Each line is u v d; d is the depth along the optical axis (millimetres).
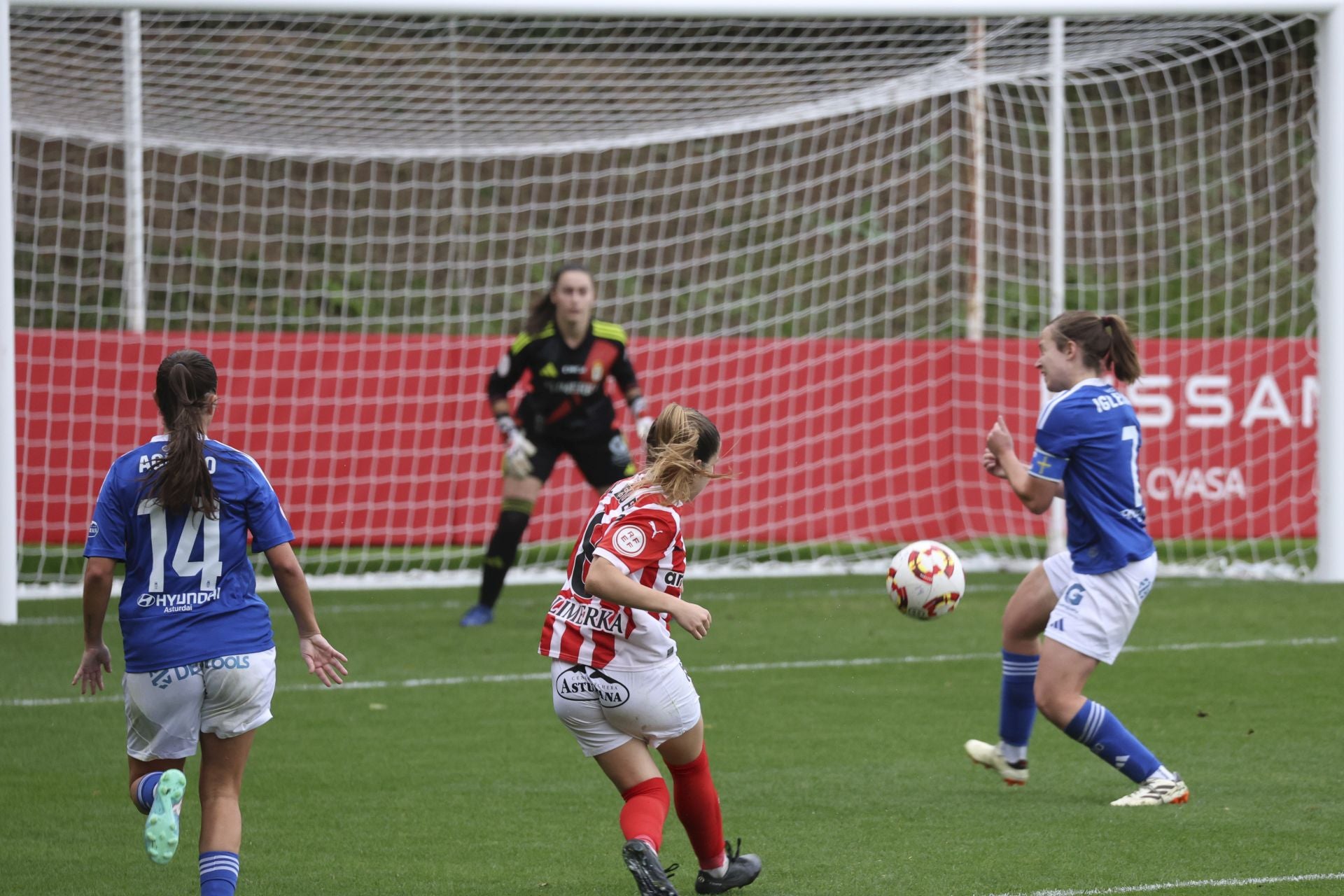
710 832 14859
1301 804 18844
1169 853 16500
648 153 73188
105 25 47688
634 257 70500
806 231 71875
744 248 71188
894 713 25422
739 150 60688
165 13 42531
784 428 49781
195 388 14102
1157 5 39750
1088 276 69562
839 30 64000
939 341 50094
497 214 70438
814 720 24797
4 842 17453
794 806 19062
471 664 30609
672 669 14383
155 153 55156
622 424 49719
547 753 22469
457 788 20234
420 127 46031
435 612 38938
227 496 14023
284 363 48156
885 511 50000
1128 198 72125
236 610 14000
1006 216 70938
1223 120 58438
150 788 13664
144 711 13836
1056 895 14898
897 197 72312
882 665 30234
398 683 28469
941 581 17844
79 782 20625
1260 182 72500
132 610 13820
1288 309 68000
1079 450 18438
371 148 48594
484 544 49188
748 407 49750
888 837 17453
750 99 46688
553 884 15703
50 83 42719
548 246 69375
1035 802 19172
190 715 13867
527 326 35000
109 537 13812
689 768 14742
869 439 49906
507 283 61969
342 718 25156
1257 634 33219
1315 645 31625
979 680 28438
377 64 57000
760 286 69688
